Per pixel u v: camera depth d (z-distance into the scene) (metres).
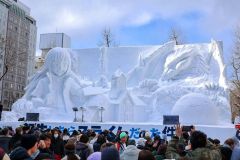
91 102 33.41
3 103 77.56
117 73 35.22
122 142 9.98
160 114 32.81
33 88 36.88
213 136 23.73
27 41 89.31
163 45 36.81
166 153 7.60
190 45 36.25
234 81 41.78
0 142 9.35
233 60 41.59
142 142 10.31
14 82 81.50
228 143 8.61
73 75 36.75
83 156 8.05
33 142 6.07
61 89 35.75
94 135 12.19
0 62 72.50
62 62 36.41
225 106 31.77
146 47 37.53
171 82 34.97
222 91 32.56
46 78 36.47
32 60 91.81
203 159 5.95
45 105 34.84
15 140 9.12
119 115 33.06
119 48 38.16
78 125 26.62
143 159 4.55
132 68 37.16
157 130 24.34
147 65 36.31
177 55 35.78
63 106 34.81
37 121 28.47
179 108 27.45
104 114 33.09
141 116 33.62
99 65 38.03
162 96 33.38
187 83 34.19
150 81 35.12
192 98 27.48
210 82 33.38
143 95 34.62
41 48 68.69
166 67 35.69
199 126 24.17
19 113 34.22
